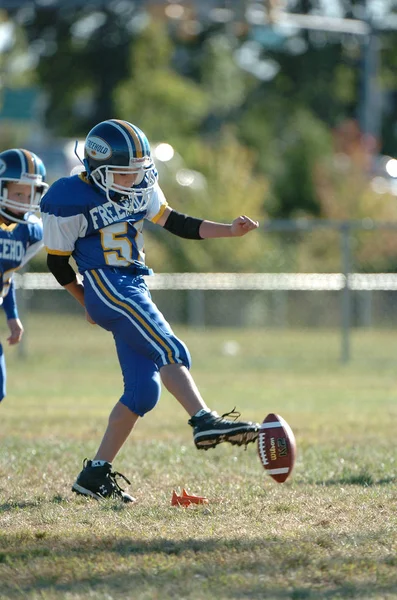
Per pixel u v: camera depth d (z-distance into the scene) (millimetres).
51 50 145750
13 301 23297
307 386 49000
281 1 85875
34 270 82188
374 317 83750
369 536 15578
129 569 13820
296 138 135125
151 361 19312
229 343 70562
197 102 136250
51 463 24047
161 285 73688
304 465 23578
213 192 97562
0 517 17656
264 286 72500
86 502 19062
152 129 128875
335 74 161375
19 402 41000
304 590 12781
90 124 148125
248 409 38781
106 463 19359
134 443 28172
